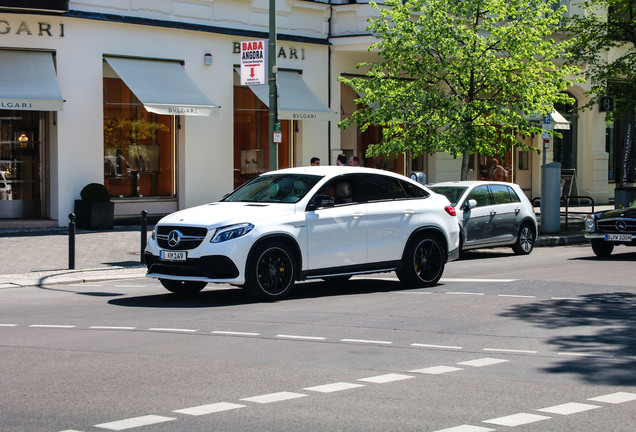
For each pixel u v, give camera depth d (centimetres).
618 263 1648
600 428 562
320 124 2650
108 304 1135
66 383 680
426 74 2283
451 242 1334
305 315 1027
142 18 2267
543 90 2245
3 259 1595
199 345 841
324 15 2652
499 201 1833
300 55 2581
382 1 2622
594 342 867
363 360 775
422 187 1328
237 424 564
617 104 2812
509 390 666
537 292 1230
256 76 1808
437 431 550
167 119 2366
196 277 1098
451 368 745
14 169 2152
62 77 2133
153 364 752
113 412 594
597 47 2705
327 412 596
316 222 1167
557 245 2161
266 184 1237
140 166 2312
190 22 2361
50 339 873
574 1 3200
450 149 2245
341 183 1224
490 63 2202
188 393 648
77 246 1795
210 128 2411
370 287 1306
